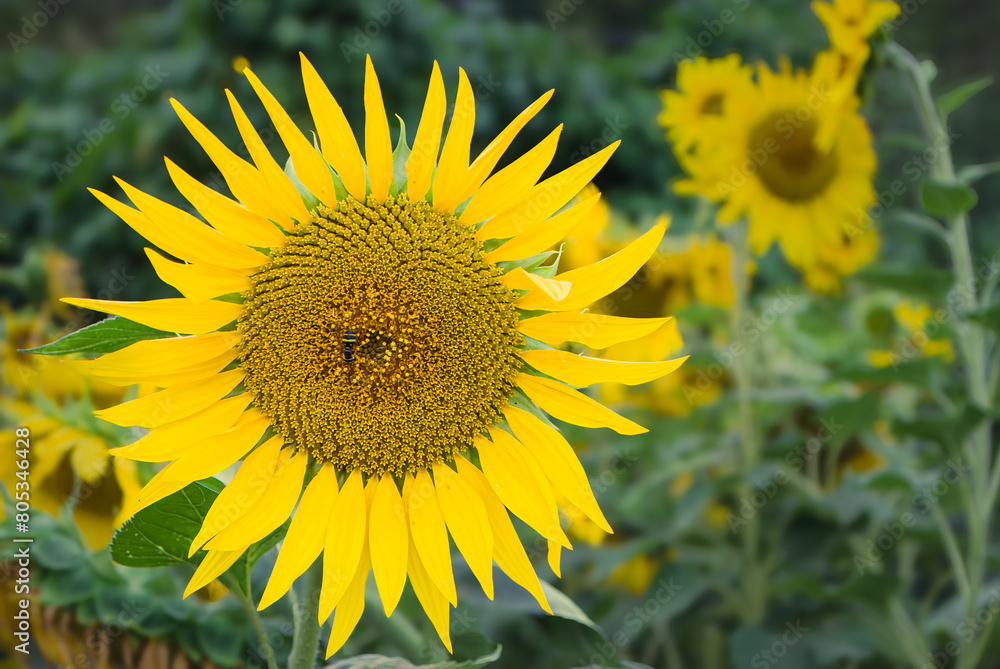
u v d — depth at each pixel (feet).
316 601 3.12
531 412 3.12
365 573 3.07
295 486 3.06
